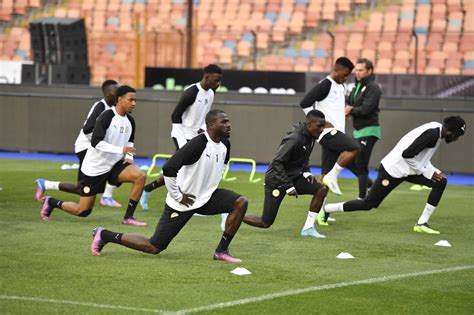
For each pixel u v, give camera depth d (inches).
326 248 1382.9
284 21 4040.4
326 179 1631.4
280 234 1502.2
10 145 2925.7
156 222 1604.3
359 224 1631.4
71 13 4328.3
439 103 2650.1
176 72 3390.7
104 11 4271.7
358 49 3740.2
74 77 3324.3
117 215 1669.5
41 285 1086.4
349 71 1657.2
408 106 2682.1
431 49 3659.0
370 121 1795.0
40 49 3378.4
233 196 1242.6
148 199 1886.1
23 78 3326.8
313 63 3786.9
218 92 2785.4
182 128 1656.0
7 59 4146.2
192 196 1208.8
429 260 1302.9
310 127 1407.5
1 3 4399.6
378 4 3971.5
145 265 1211.9
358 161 1797.5
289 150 1391.5
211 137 1205.7
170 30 3919.8
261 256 1306.6
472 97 2893.7
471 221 1688.0
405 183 2285.9
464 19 3821.4
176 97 2817.4
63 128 2859.3
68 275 1143.0
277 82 3253.0
